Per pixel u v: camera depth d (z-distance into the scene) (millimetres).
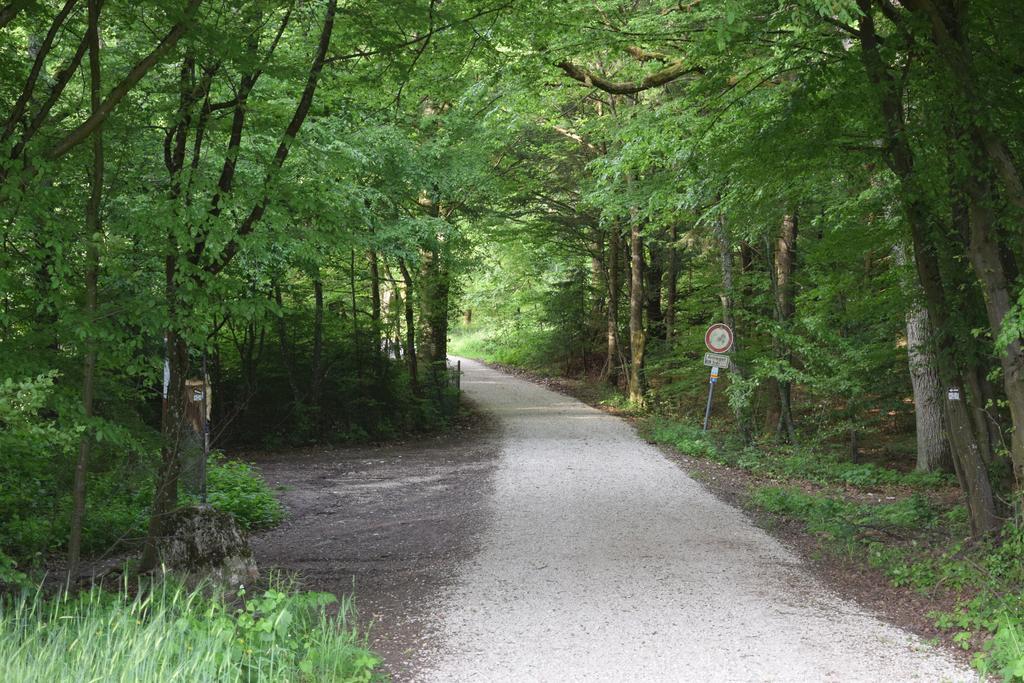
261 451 20406
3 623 5457
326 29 8414
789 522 10844
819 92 8797
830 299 16234
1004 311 7930
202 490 10656
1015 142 8141
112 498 10109
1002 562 7617
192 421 10672
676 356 26859
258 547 10117
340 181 14977
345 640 5902
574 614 6926
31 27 7965
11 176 6156
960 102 7773
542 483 13977
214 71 8102
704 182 13102
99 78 7023
